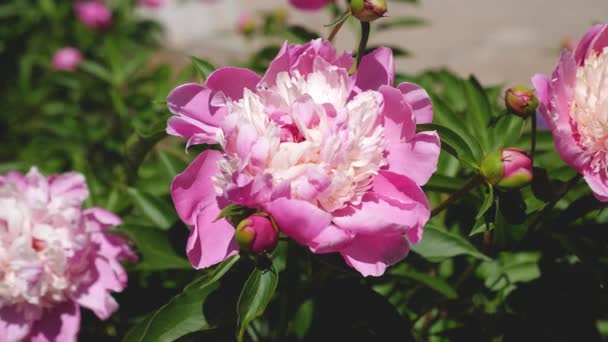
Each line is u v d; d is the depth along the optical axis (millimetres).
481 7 3180
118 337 919
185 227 888
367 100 729
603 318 928
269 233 692
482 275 945
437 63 2701
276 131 711
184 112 742
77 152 1411
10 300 813
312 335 867
